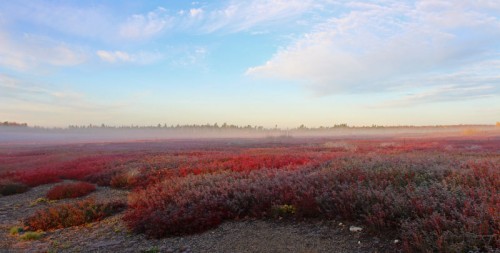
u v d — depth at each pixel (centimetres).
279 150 3241
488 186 753
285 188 992
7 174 2194
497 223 534
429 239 543
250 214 919
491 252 473
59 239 898
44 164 2777
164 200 1088
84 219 1057
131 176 1766
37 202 1423
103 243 831
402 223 621
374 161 1295
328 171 1140
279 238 723
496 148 2608
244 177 1324
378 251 593
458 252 495
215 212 911
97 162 2592
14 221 1128
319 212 831
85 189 1562
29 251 802
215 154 2917
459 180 838
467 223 550
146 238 836
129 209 1162
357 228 702
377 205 727
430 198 695
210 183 1206
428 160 1247
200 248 720
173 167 2047
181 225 841
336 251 617
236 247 699
